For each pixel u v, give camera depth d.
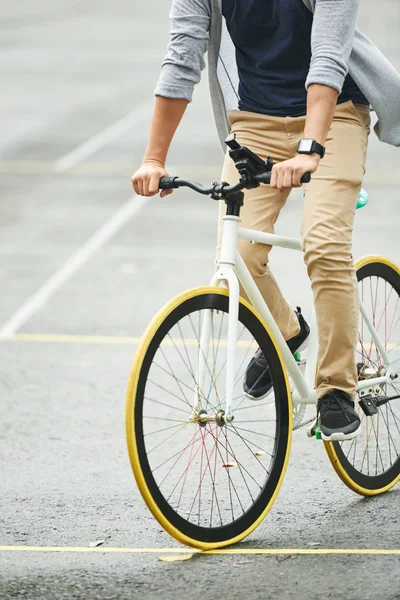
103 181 36.78
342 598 9.87
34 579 10.44
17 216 32.00
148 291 23.95
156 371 18.16
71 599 9.97
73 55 66.88
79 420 15.94
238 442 14.91
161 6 92.56
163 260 26.86
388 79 11.64
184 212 32.66
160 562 10.88
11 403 16.72
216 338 20.42
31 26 80.62
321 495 12.89
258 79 11.88
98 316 22.03
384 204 32.72
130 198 34.50
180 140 42.38
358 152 11.66
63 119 47.50
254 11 11.43
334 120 11.66
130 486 13.27
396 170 37.44
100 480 13.48
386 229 29.56
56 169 38.50
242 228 11.57
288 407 11.85
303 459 14.18
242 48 11.80
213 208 33.28
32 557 11.03
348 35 11.02
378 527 11.78
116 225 30.92
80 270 25.92
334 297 11.48
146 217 31.94
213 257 27.16
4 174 37.62
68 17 85.62
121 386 17.61
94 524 11.99
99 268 26.11
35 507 12.54
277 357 11.79
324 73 10.87
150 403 16.66
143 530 11.81
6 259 27.09
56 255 27.52
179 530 10.91
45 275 25.48
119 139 43.59
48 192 35.19
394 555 10.91
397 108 11.80
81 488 13.19
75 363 18.91
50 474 13.71
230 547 11.30
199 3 11.72
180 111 11.87
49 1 96.69
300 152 10.65
